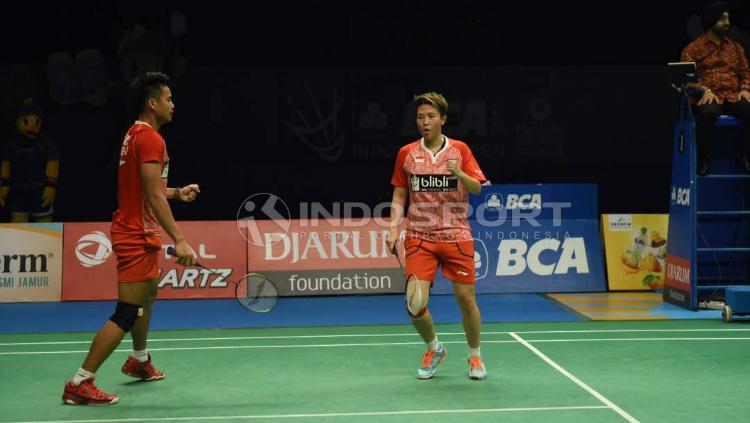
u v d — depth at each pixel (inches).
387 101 439.2
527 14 444.5
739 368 220.5
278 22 447.2
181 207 433.4
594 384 203.6
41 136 408.8
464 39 446.3
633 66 434.9
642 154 435.5
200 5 444.5
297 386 204.8
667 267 336.2
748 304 284.5
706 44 328.8
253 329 287.1
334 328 288.4
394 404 186.5
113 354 244.2
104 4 437.7
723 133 331.9
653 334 268.8
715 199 335.3
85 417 177.6
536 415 176.7
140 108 197.3
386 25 446.9
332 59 448.5
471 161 207.5
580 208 372.8
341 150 439.5
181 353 246.4
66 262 351.9
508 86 436.8
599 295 357.1
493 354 239.8
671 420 172.7
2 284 347.3
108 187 433.1
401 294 362.9
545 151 437.1
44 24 435.2
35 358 241.0
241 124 435.2
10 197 418.6
